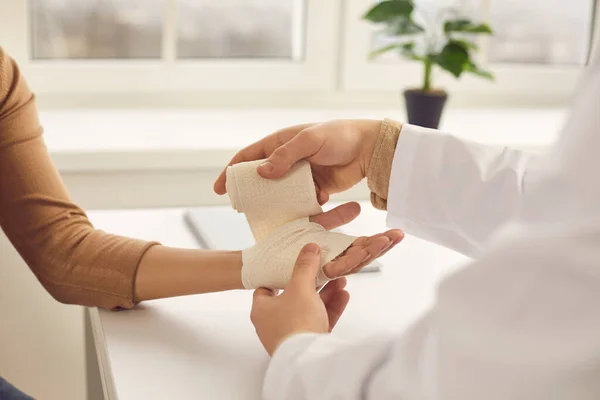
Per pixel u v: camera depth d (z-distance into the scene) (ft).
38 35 5.57
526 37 6.59
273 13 5.99
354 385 1.77
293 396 1.93
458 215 2.84
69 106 5.67
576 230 1.37
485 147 2.85
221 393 2.22
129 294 2.83
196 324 2.69
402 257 3.35
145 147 4.79
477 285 1.43
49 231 3.03
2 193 3.10
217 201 5.09
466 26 5.16
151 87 5.78
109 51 5.75
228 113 5.83
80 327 4.89
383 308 2.82
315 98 6.16
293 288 2.28
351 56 6.09
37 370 4.88
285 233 2.62
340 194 5.13
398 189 2.91
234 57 6.02
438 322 1.48
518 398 1.39
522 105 6.63
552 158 1.73
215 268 2.74
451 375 1.46
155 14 5.76
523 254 1.38
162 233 3.50
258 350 2.51
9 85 3.11
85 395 5.04
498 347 1.40
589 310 1.34
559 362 1.35
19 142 3.11
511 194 2.70
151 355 2.45
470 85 6.44
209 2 5.84
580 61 6.77
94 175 4.83
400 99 6.32
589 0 6.62
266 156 2.90
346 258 2.45
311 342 2.02
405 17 5.18
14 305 4.73
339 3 5.98
